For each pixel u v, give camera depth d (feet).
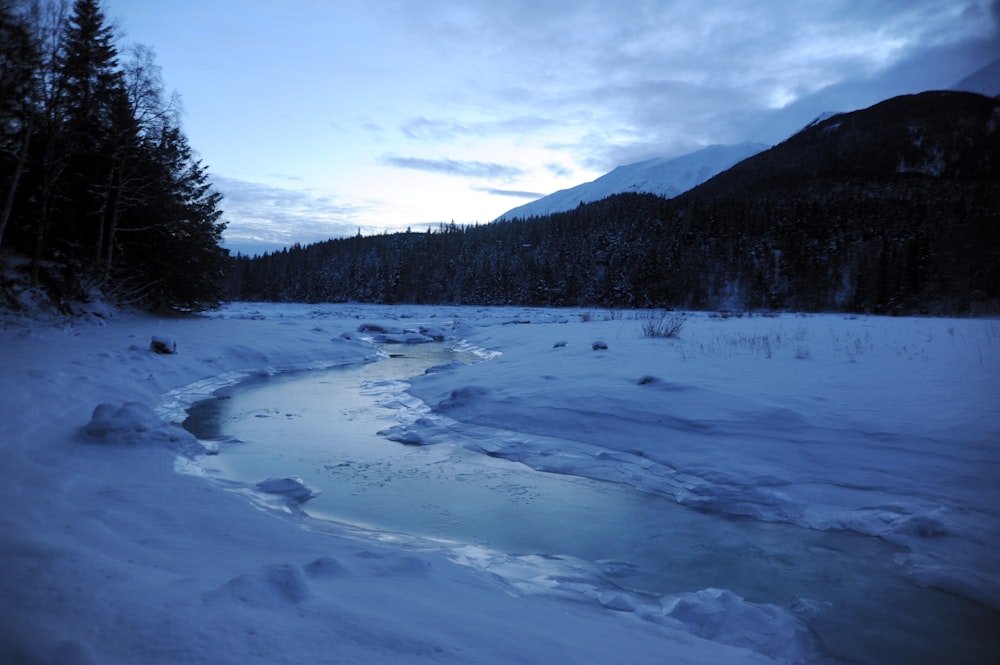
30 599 8.61
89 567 10.07
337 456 27.12
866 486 20.38
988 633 12.64
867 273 282.97
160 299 94.94
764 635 12.34
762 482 21.84
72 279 72.64
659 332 66.08
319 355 66.33
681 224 391.04
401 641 8.18
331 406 39.17
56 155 73.10
